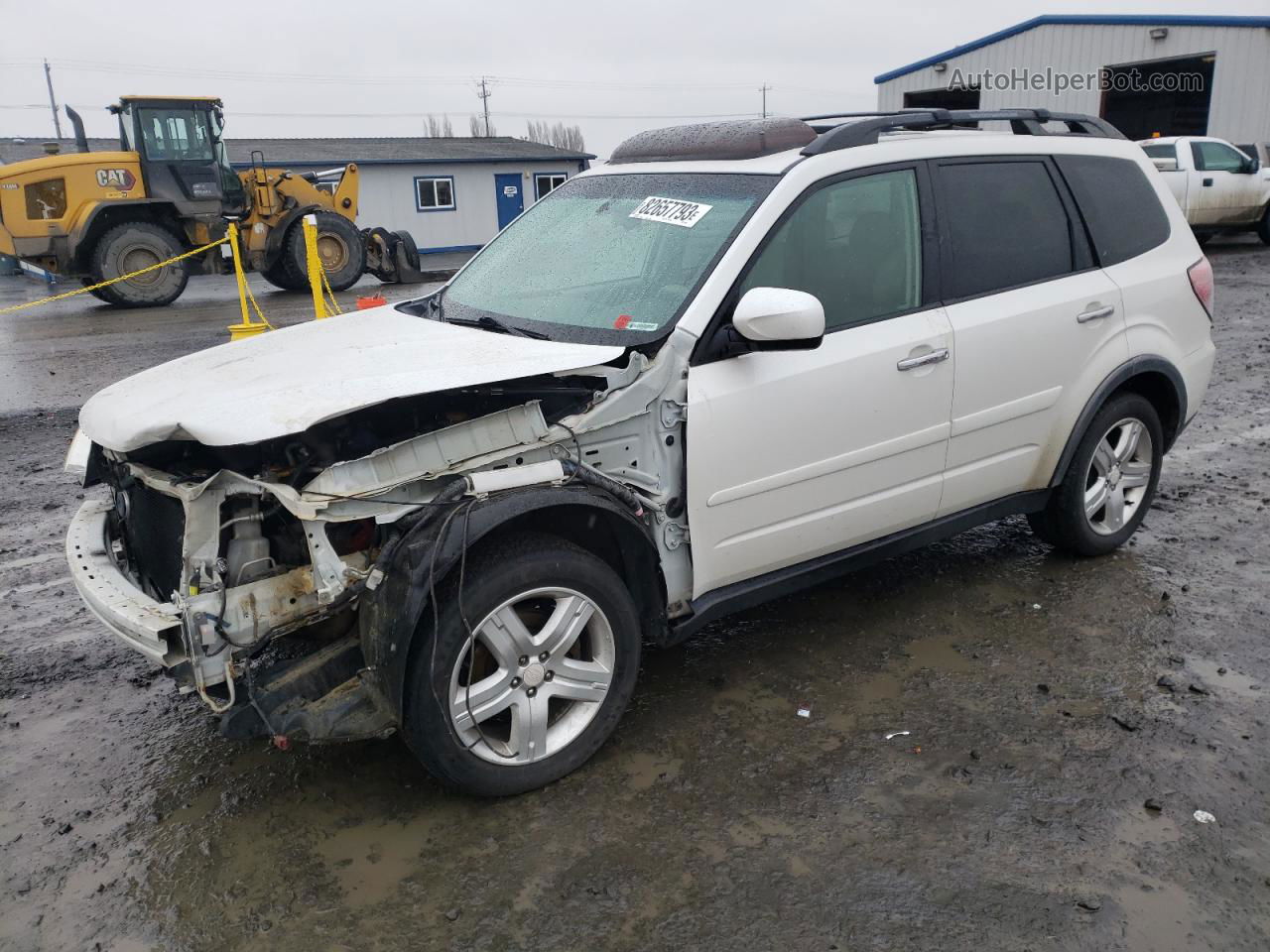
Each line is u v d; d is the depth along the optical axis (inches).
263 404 116.1
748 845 117.0
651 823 121.2
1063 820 120.0
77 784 133.4
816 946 101.9
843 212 148.8
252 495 115.4
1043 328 167.2
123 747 142.3
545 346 134.4
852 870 112.5
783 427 140.2
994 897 107.9
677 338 133.0
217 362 142.2
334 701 117.8
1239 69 912.3
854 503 151.9
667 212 153.5
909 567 195.3
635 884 111.2
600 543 135.0
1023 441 171.2
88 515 146.0
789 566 151.3
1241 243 835.4
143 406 126.8
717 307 135.6
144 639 111.7
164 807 127.7
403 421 134.7
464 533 113.8
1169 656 158.1
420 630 115.4
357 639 123.1
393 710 114.9
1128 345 180.4
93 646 173.8
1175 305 189.3
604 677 129.7
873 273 151.1
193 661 111.2
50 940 106.0
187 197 701.3
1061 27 1032.2
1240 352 402.0
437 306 171.2
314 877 113.8
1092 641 163.8
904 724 141.3
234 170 747.4
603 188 171.6
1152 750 133.6
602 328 141.0
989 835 117.7
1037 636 166.1
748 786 127.9
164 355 478.9
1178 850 114.6
